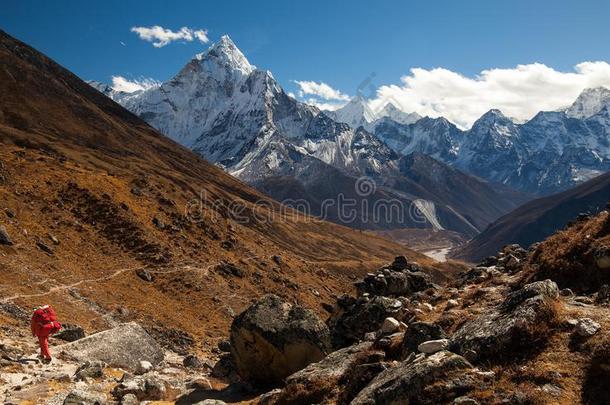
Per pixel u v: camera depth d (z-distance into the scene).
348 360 17.72
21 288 54.78
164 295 75.19
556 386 11.28
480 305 21.02
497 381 12.00
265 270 105.44
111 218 87.38
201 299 78.19
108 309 61.09
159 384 20.92
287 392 16.67
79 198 88.31
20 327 38.66
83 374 21.78
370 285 33.09
